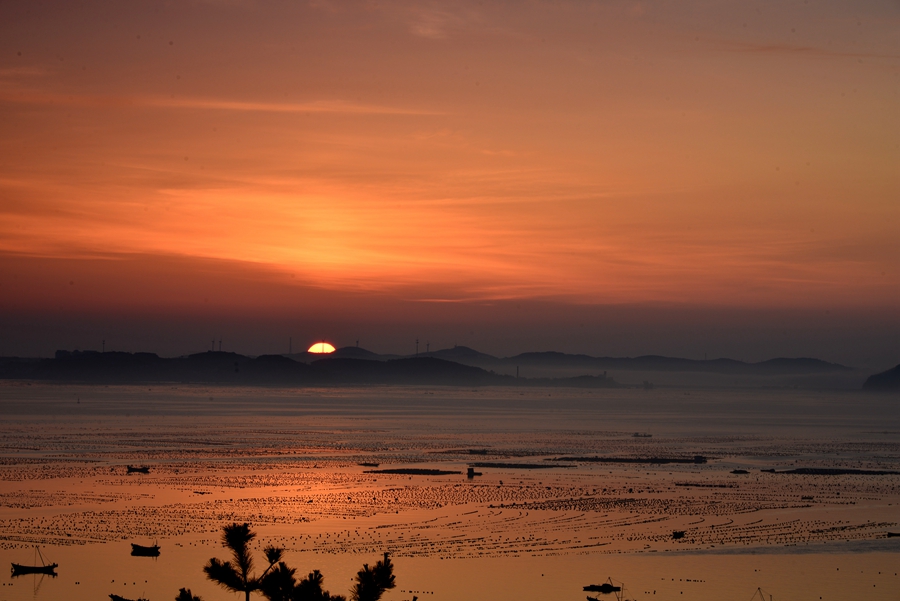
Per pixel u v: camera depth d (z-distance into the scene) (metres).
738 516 69.12
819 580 49.06
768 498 79.25
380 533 60.28
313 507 70.88
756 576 49.84
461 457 119.88
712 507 73.56
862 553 55.66
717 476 97.94
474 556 53.75
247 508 69.81
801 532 62.41
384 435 160.38
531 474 98.75
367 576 20.05
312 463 107.00
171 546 55.41
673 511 71.31
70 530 59.91
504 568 50.91
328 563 50.62
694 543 58.31
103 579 47.88
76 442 130.12
